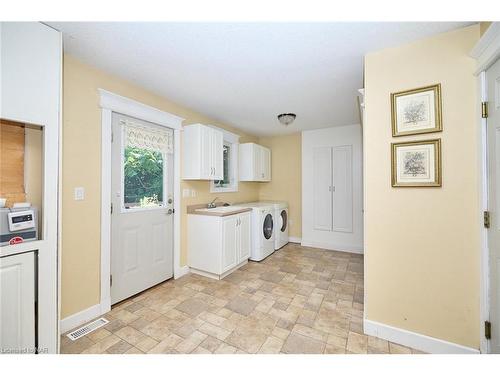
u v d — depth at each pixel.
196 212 2.90
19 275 1.24
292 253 3.84
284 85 2.32
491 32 1.20
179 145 2.85
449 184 1.48
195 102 2.78
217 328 1.78
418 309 1.57
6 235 1.22
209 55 1.77
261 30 1.47
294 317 1.94
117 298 2.15
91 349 1.55
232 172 4.09
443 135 1.49
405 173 1.59
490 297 1.34
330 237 4.07
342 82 2.25
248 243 3.31
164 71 2.02
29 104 1.26
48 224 1.34
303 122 3.72
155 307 2.10
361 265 3.24
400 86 1.62
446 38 1.49
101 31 1.47
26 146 1.40
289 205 4.63
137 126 2.36
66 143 1.78
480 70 1.36
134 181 2.35
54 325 1.37
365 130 1.73
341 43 1.61
